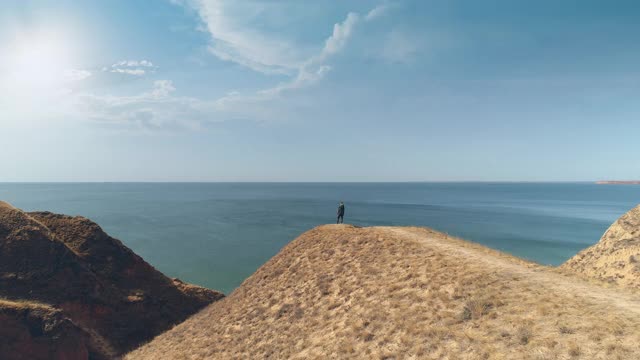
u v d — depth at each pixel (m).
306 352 20.44
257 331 26.17
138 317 44.31
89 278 42.56
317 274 29.98
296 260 34.75
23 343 32.44
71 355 33.91
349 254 30.97
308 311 25.33
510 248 103.12
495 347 14.13
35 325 33.75
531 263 22.69
